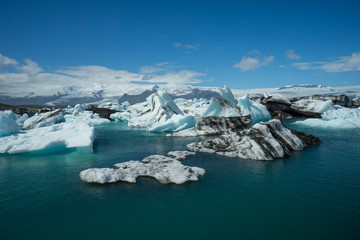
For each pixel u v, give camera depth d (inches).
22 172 637.3
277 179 555.8
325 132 1238.9
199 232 358.9
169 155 785.6
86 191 501.4
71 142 885.2
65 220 393.4
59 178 585.3
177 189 505.0
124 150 903.1
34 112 3029.0
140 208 428.5
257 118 1688.0
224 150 807.1
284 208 423.2
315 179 553.9
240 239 342.0
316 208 421.4
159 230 364.8
